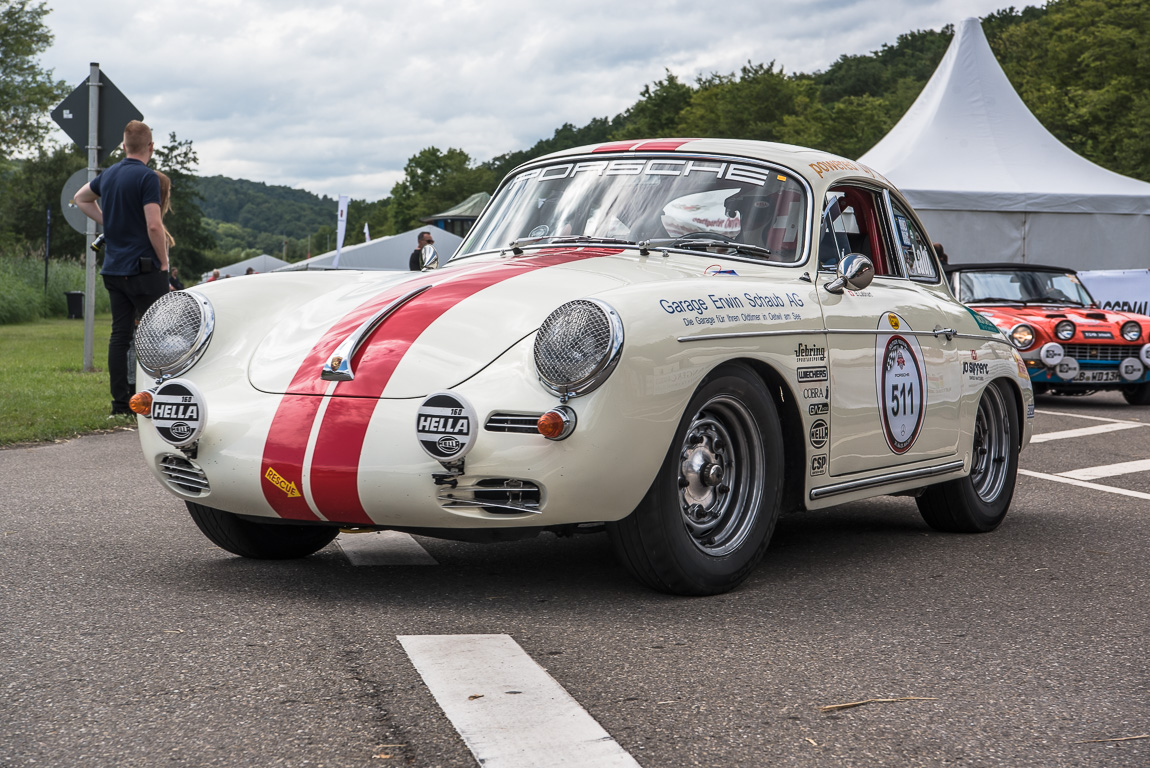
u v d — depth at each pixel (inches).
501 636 104.8
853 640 106.5
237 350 126.2
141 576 128.6
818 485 137.5
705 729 81.0
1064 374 396.2
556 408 106.9
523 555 145.9
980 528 173.5
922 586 132.3
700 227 145.2
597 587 127.1
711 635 107.0
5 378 381.7
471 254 157.0
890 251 166.7
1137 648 105.6
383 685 89.4
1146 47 1712.6
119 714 82.0
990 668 98.1
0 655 96.1
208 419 119.0
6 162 1380.4
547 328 109.9
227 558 140.4
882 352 149.0
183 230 3107.8
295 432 114.1
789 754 76.6
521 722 81.6
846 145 2142.0
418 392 111.5
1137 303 476.7
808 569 141.9
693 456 122.6
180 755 74.5
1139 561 150.0
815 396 135.0
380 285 135.6
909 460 155.7
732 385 122.8
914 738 80.1
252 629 105.6
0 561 134.0
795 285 138.5
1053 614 119.0
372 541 154.9
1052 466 252.5
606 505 110.7
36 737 77.4
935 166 621.6
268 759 74.0
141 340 126.1
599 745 77.4
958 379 167.5
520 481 108.8
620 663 96.8
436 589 125.1
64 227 2613.2
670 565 118.6
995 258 598.5
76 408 295.6
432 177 4665.4
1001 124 656.4
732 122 2559.1
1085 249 602.2
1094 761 76.4
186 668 93.0
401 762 73.8
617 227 147.9
